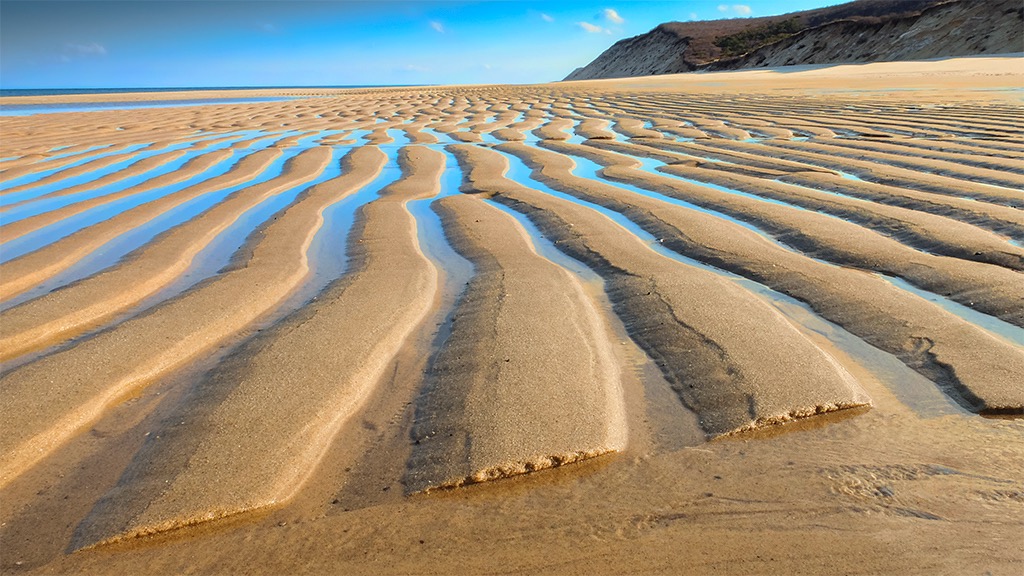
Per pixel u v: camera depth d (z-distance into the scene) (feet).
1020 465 9.93
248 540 9.04
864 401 11.78
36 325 16.67
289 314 17.40
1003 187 27.61
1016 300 15.71
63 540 9.18
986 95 65.77
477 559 8.59
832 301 16.30
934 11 164.96
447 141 54.70
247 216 29.17
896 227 22.36
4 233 27.22
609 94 107.45
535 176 36.42
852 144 41.19
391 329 15.70
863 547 8.48
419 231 25.89
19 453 11.09
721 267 19.90
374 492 9.94
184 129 70.08
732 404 11.79
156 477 10.28
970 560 8.21
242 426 11.55
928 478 9.74
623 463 10.45
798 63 190.29
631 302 16.97
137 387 13.47
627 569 8.32
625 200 28.48
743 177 32.86
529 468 10.30
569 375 12.91
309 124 74.43
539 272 19.56
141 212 29.94
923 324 14.42
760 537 8.73
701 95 90.17
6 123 84.89
